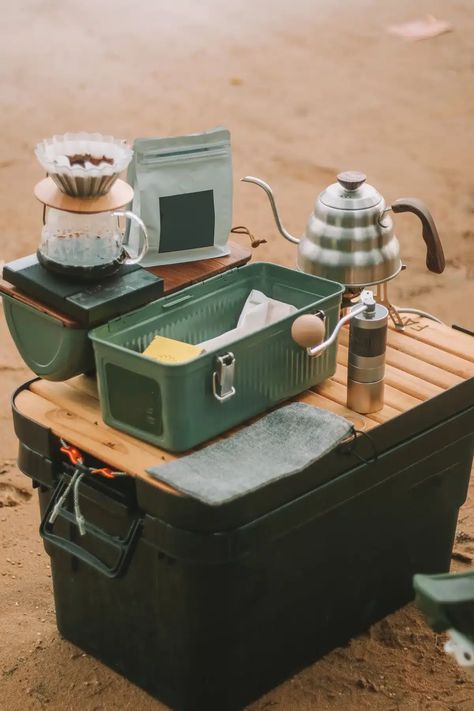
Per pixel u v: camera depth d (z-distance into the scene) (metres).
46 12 9.73
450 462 3.49
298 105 7.89
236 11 9.78
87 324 3.08
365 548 3.37
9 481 4.34
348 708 3.28
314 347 3.13
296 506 3.04
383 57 8.77
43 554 3.97
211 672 3.15
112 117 7.67
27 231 6.19
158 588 3.09
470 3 9.94
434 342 3.69
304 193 6.64
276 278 3.50
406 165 7.02
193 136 3.43
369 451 3.19
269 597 3.15
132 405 3.06
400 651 3.47
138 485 2.96
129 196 3.18
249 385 3.14
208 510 2.85
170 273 3.48
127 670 3.35
